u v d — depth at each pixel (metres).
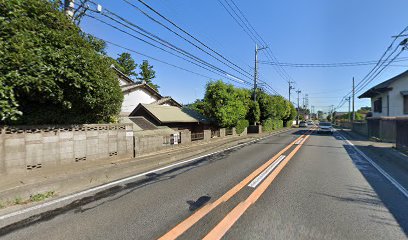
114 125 7.95
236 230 3.29
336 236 3.16
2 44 4.38
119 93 7.75
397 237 3.15
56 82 5.37
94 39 8.23
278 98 36.34
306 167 7.70
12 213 3.85
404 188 5.46
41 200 4.49
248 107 25.47
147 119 16.75
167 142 11.26
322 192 5.05
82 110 6.88
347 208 4.16
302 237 3.11
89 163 7.04
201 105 20.14
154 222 3.54
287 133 27.48
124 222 3.54
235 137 20.23
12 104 4.80
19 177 5.27
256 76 26.45
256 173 6.76
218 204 4.29
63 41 5.54
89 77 5.99
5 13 4.71
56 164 6.08
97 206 4.20
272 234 3.19
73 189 5.25
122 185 5.54
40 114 5.84
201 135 14.86
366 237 3.14
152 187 5.37
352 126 34.03
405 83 20.41
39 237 3.09
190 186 5.44
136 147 9.02
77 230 3.28
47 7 5.66
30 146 5.50
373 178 6.39
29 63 4.67
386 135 17.77
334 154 10.86
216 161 8.80
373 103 25.38
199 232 3.23
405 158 9.17
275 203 4.35
